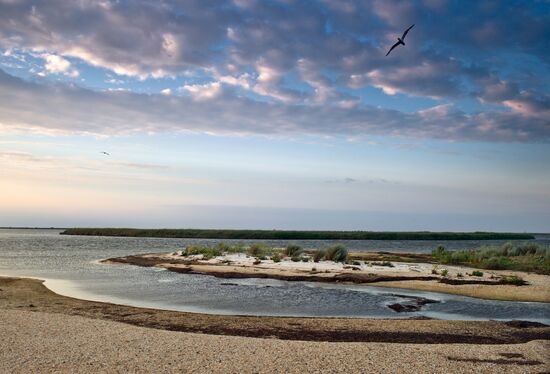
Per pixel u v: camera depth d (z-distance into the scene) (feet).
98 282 95.66
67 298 74.64
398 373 37.47
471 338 51.62
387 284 93.56
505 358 41.91
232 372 37.06
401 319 61.93
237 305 70.85
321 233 497.05
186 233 480.23
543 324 59.26
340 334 52.65
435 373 37.58
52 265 133.69
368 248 274.16
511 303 75.36
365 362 40.22
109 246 266.77
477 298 79.56
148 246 270.26
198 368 37.78
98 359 39.37
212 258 142.41
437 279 98.37
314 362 40.01
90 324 53.06
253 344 45.73
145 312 63.72
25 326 50.72
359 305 72.02
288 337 50.98
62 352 41.04
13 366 36.83
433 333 53.72
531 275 106.42
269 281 97.81
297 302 73.97
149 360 39.50
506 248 165.07
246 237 474.08
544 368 39.09
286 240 452.76
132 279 100.68
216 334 51.83
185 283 94.68
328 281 97.60
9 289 82.38
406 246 312.09
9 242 303.07
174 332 50.65
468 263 138.92
